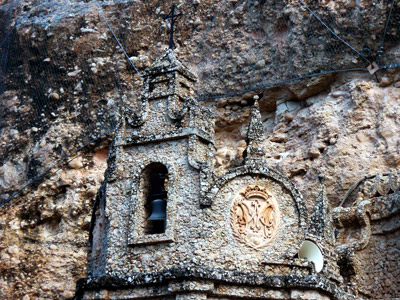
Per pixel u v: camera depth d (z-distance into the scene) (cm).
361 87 2198
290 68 2309
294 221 1571
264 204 1582
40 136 2538
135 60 2517
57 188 2452
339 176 2142
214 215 1562
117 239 1609
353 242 1967
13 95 2634
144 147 1669
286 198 1588
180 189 1596
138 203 1619
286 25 2345
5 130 2592
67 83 2569
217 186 1578
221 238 1550
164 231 1603
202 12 2505
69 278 2320
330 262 1706
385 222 1958
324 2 2275
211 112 1702
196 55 2462
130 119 1700
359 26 2209
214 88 2412
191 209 1571
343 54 2236
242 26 2428
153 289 1511
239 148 2381
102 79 2533
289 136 2322
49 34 2636
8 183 2492
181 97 1700
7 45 2692
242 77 2381
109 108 2489
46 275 2333
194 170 1603
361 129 2173
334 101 2255
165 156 1641
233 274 1499
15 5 2767
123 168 1670
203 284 1479
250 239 1555
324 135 2220
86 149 2483
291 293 1503
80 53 2588
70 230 2383
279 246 1555
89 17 2627
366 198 2023
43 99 2583
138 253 1573
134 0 2608
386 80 2194
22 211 2448
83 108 2520
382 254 1933
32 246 2388
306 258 1611
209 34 2467
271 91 2383
